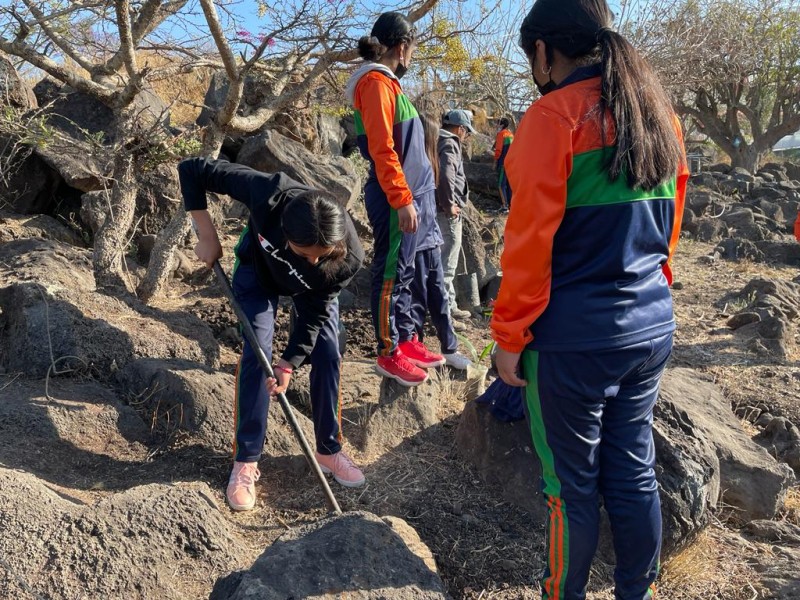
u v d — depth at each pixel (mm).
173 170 6160
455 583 2777
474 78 10922
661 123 2039
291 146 7566
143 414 3484
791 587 2834
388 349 3654
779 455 4035
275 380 2836
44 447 3088
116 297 4254
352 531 2432
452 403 4051
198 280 5953
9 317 3953
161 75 5117
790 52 22766
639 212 2045
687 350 5691
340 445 3250
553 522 2248
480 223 7559
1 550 2342
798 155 35500
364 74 3324
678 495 2889
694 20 13742
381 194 3420
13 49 4520
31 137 4793
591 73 2055
